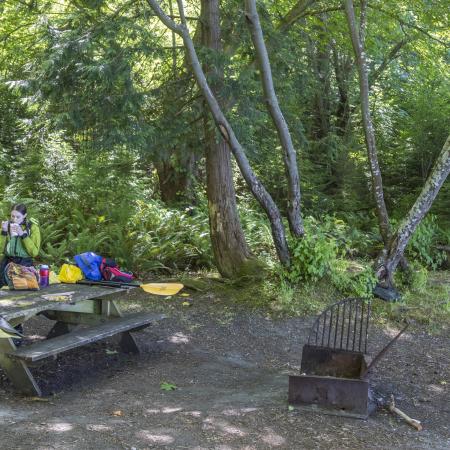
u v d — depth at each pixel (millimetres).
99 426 4422
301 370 5344
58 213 11695
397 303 8414
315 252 8547
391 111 16812
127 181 11672
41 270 6418
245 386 5703
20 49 11688
